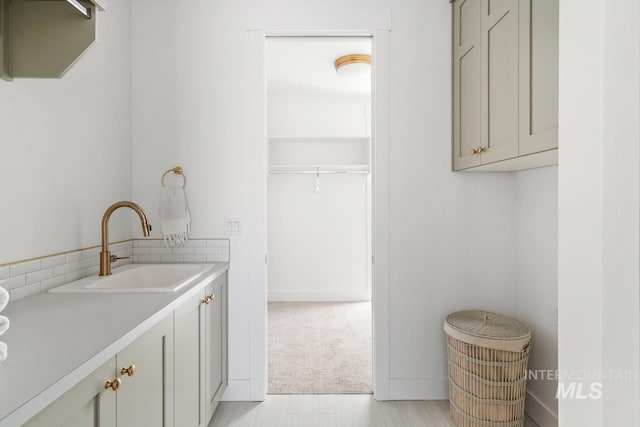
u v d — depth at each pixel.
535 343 2.17
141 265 2.19
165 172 2.35
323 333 3.63
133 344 1.14
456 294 2.39
